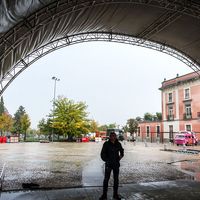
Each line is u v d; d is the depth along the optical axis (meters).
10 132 67.00
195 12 12.05
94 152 21.02
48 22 10.42
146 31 15.79
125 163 13.61
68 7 10.38
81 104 49.22
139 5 12.09
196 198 6.16
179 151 22.12
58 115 48.25
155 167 12.00
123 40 17.09
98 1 10.80
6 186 7.43
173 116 43.22
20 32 10.17
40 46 14.55
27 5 8.62
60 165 12.38
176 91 42.72
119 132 53.56
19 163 13.03
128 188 7.23
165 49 17.95
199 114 37.75
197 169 11.35
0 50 10.02
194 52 17.42
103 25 14.84
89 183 7.96
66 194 6.52
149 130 50.72
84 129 48.81
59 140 51.12
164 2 11.48
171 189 7.13
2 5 7.59
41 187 7.31
